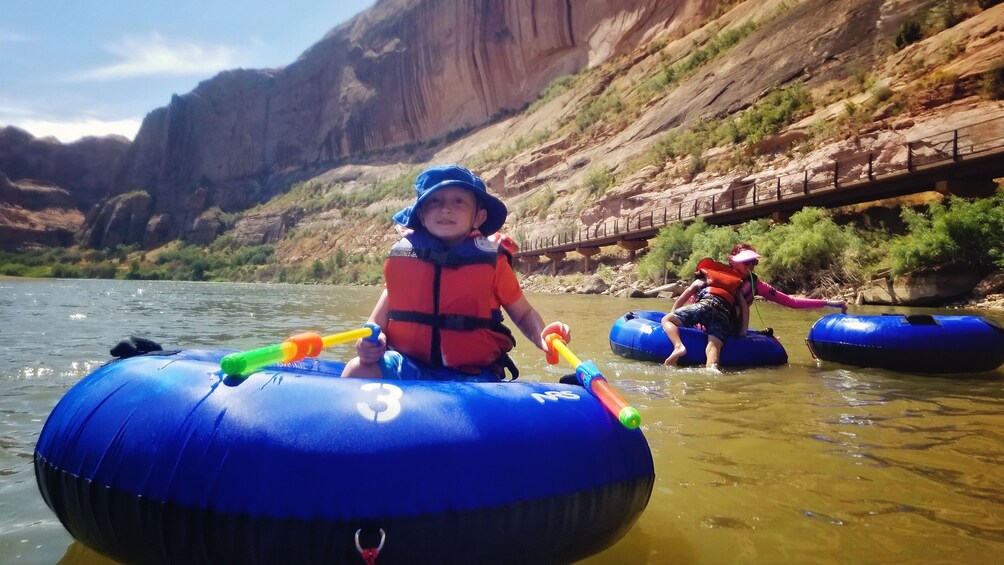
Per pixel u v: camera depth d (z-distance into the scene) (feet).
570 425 6.47
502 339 8.75
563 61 215.72
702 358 18.20
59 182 388.57
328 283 175.83
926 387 15.17
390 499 5.41
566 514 6.02
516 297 9.00
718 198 77.51
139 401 6.10
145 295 72.02
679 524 7.50
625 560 6.63
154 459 5.64
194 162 349.41
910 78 67.26
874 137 63.05
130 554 5.80
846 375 16.81
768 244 49.08
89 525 5.92
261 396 5.83
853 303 41.09
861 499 8.20
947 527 7.36
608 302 50.85
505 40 232.94
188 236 303.07
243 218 284.41
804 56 95.09
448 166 8.69
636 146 118.21
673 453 10.06
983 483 8.71
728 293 18.61
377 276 158.61
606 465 6.42
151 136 370.94
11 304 47.21
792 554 6.74
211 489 5.39
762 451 10.15
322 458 5.44
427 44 263.90
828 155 66.13
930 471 9.21
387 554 5.36
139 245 322.75
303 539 5.27
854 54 86.58
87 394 6.57
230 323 33.58
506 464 5.86
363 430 5.63
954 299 37.01
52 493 6.23
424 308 8.45
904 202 52.16
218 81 355.15
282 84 337.31
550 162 148.25
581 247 84.53
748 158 80.89
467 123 249.14
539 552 5.98
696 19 168.55
